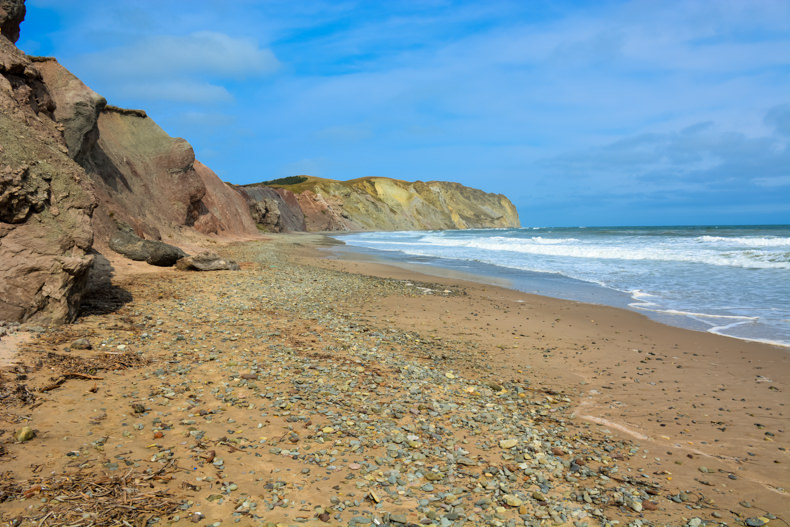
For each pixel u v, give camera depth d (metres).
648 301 14.98
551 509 4.21
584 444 5.67
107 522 3.41
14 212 8.27
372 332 10.37
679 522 4.11
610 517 4.17
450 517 3.96
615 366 8.77
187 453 4.58
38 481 3.75
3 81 11.74
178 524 3.52
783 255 22.83
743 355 9.30
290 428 5.36
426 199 168.12
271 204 67.19
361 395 6.57
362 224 131.75
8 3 17.81
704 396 7.27
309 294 14.50
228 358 7.57
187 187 32.75
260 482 4.23
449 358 8.96
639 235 53.38
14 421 4.69
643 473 5.01
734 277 18.94
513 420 6.26
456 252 35.41
